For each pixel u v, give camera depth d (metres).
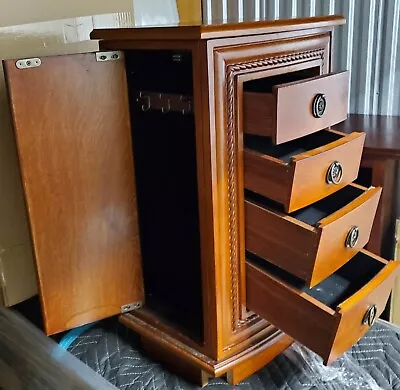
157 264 1.02
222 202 0.83
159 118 0.91
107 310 1.00
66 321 0.96
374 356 1.01
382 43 1.29
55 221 0.90
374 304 0.89
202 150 0.80
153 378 0.97
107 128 0.91
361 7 1.29
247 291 0.93
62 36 1.10
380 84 1.33
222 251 0.86
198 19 1.47
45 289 0.92
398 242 1.24
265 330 0.97
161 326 0.98
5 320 1.12
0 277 1.11
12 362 1.09
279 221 0.84
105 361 1.02
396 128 1.23
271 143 0.90
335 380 0.95
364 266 0.95
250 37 0.79
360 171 1.21
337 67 1.36
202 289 0.89
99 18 1.16
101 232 0.95
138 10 1.28
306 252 0.81
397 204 1.31
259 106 0.80
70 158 0.89
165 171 0.94
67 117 0.87
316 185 0.83
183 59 0.84
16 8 1.02
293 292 0.85
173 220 0.95
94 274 0.96
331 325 0.81
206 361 0.90
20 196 1.10
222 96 0.78
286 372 0.97
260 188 0.84
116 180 0.94
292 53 0.87
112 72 0.89
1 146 1.05
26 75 0.82
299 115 0.82
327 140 0.93
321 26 0.90
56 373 0.97
